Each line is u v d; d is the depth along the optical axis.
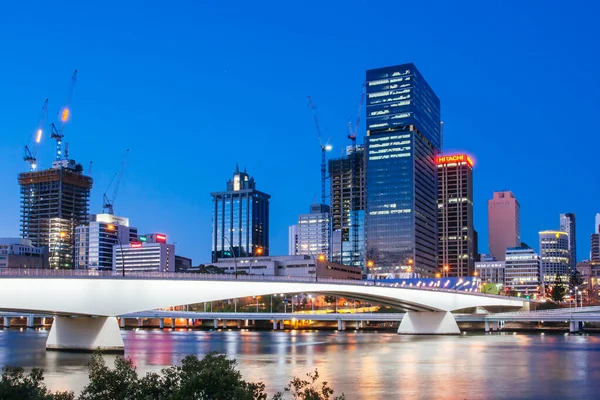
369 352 137.25
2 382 37.06
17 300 105.88
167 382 35.84
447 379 92.00
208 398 33.72
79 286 112.81
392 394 78.56
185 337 197.25
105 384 36.19
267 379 90.19
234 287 136.00
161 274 126.81
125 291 118.38
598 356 127.81
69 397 36.81
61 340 122.50
